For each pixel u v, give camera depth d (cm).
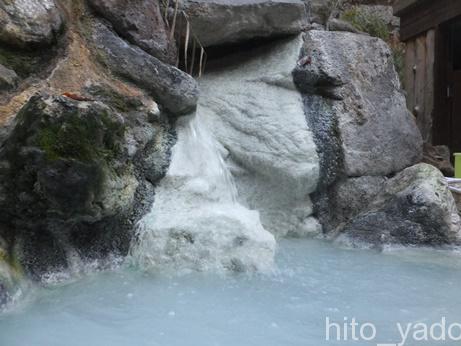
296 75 412
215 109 408
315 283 269
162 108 331
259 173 393
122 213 279
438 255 340
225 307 227
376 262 319
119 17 325
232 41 424
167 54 349
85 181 231
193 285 255
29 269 236
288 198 396
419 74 699
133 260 278
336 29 532
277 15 412
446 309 230
